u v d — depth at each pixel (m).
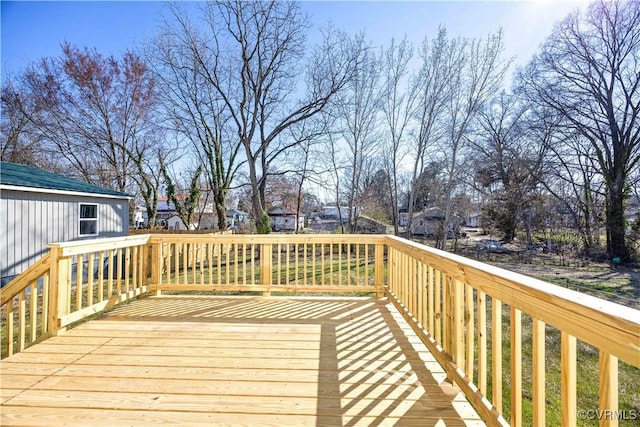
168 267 4.23
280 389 1.98
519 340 1.28
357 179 16.39
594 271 10.18
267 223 12.82
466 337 1.79
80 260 3.11
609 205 12.83
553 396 2.73
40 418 1.69
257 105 12.72
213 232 12.39
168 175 15.82
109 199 9.56
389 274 4.04
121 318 3.34
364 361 2.37
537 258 12.98
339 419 1.69
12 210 7.00
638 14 11.90
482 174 16.11
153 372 2.19
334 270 8.72
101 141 14.48
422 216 18.42
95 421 1.66
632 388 2.93
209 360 2.38
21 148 14.42
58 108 13.66
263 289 4.18
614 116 12.74
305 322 3.24
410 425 1.66
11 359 2.38
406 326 3.12
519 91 14.57
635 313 0.81
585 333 0.92
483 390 1.58
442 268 2.14
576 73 13.16
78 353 2.49
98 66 13.92
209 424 1.64
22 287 2.93
